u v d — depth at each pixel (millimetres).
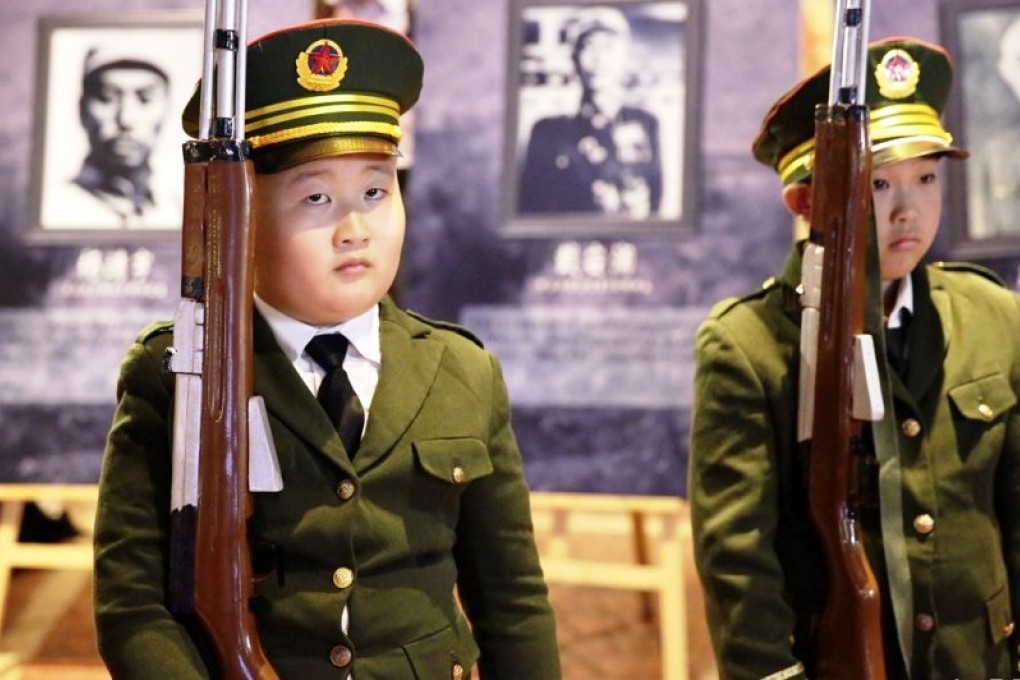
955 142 2318
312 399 1236
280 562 1212
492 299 2398
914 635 1477
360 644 1218
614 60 2391
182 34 2463
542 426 2387
